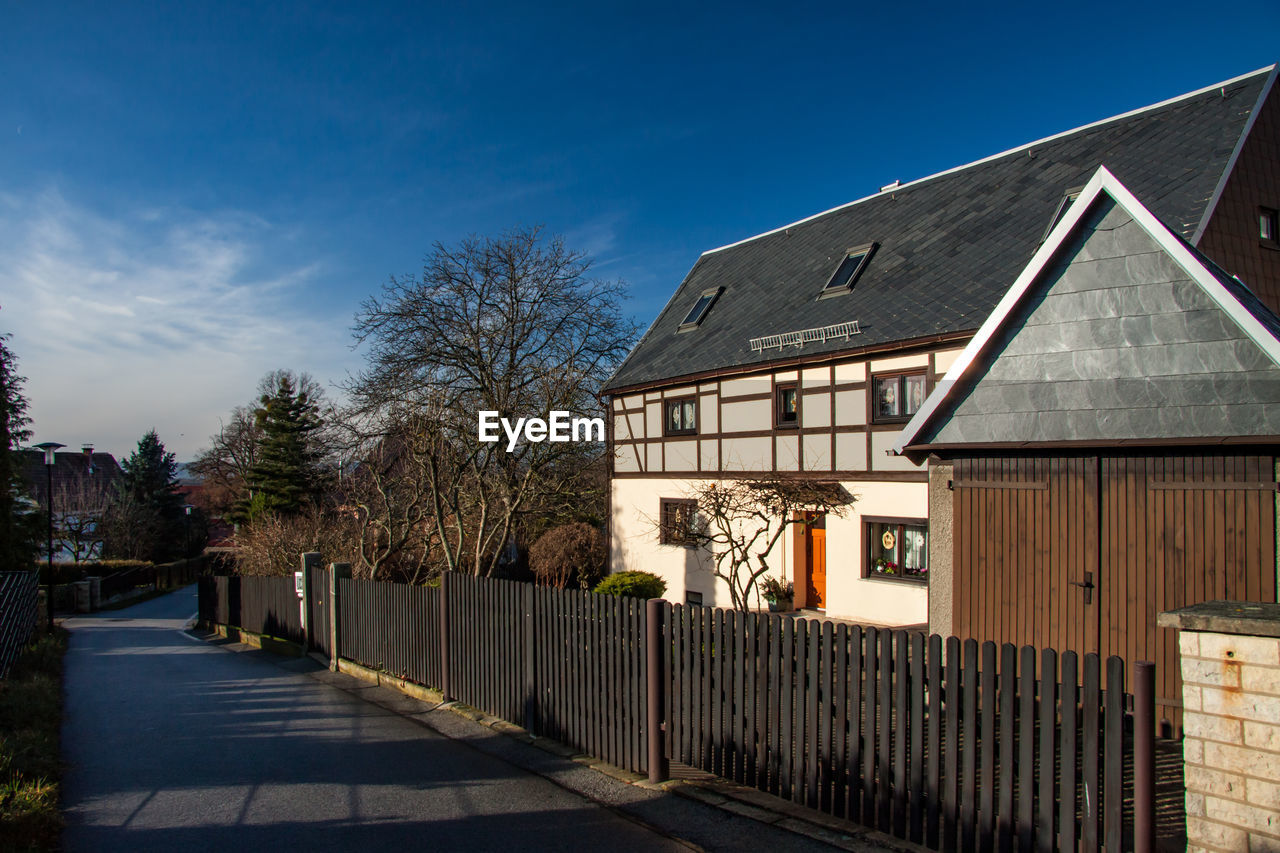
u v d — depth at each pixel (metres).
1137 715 3.60
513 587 7.96
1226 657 3.38
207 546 55.19
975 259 14.80
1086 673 3.84
